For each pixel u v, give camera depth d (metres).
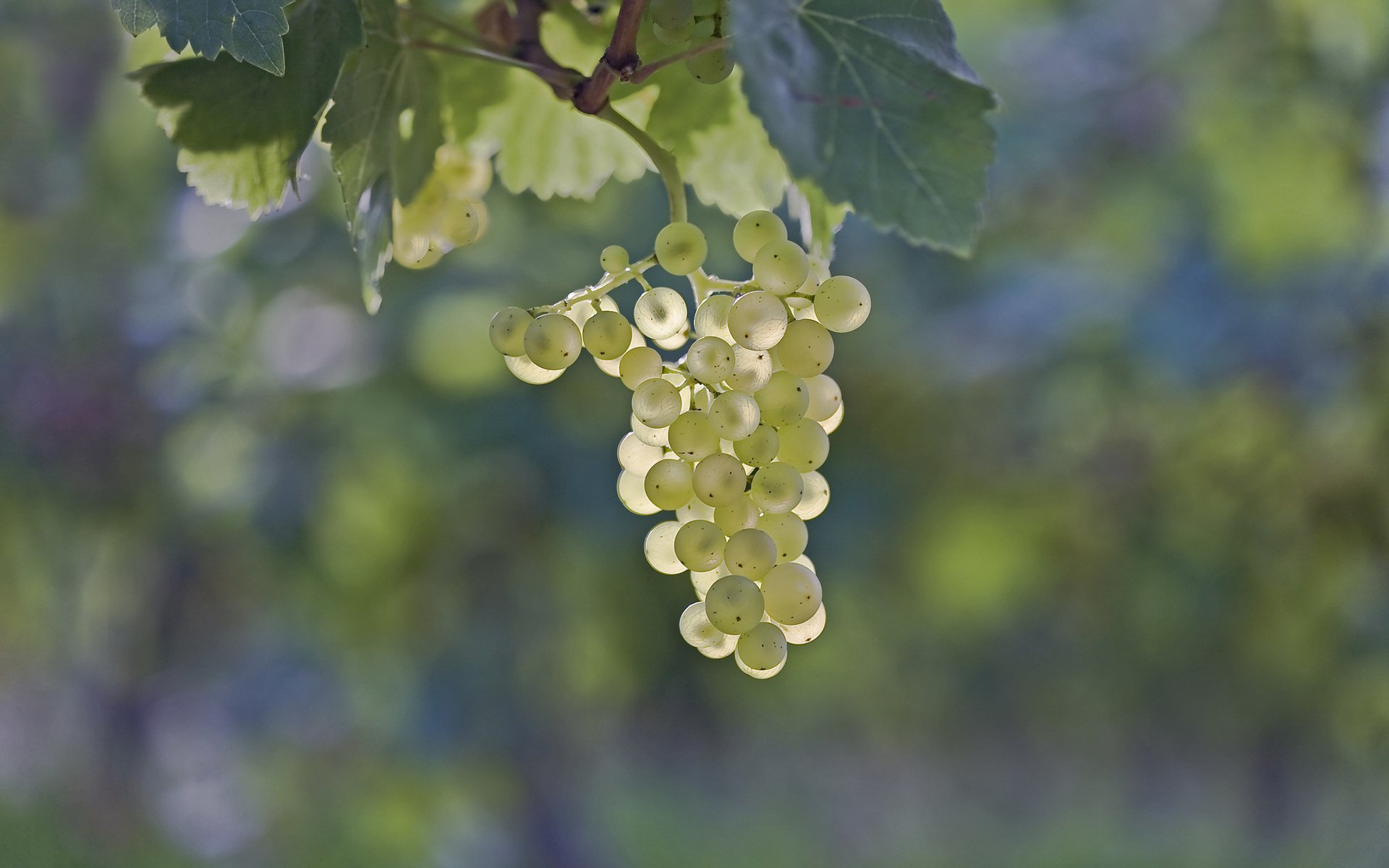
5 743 7.67
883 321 5.18
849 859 9.89
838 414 1.15
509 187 1.47
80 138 4.55
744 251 1.04
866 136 0.91
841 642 8.07
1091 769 11.31
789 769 11.72
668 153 1.10
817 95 0.90
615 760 11.19
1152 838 10.31
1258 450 4.58
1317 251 4.08
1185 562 5.17
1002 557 5.78
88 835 6.50
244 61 1.12
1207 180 4.38
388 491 4.71
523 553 5.02
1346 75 4.01
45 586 5.31
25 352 4.38
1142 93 4.48
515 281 4.38
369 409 4.44
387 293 4.48
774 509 1.08
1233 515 4.81
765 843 10.16
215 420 4.43
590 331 1.04
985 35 4.76
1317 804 8.45
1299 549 4.61
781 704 9.78
